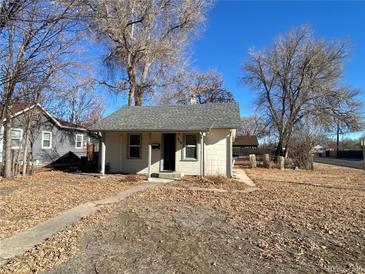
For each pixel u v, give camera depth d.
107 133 15.92
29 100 12.07
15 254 4.37
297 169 21.97
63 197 8.81
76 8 7.44
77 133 24.59
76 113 32.38
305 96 28.45
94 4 8.20
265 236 5.31
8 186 11.00
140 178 13.73
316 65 27.97
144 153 15.77
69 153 23.31
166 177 14.02
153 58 23.52
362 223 6.21
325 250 4.64
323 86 27.69
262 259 4.25
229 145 14.75
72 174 15.24
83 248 4.62
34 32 7.38
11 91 8.86
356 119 27.03
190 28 23.48
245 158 38.59
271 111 31.70
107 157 16.16
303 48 28.70
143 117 16.20
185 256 4.34
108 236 5.22
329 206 7.91
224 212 7.15
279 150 30.58
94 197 8.89
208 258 4.27
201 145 13.47
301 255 4.42
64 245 4.74
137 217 6.57
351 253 4.52
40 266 3.95
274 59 30.52
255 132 55.91
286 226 5.97
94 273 3.74
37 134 18.47
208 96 36.22
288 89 29.97
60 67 9.04
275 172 19.30
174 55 23.64
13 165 13.84
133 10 20.11
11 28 6.87
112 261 4.12
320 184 12.84
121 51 23.00
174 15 22.59
